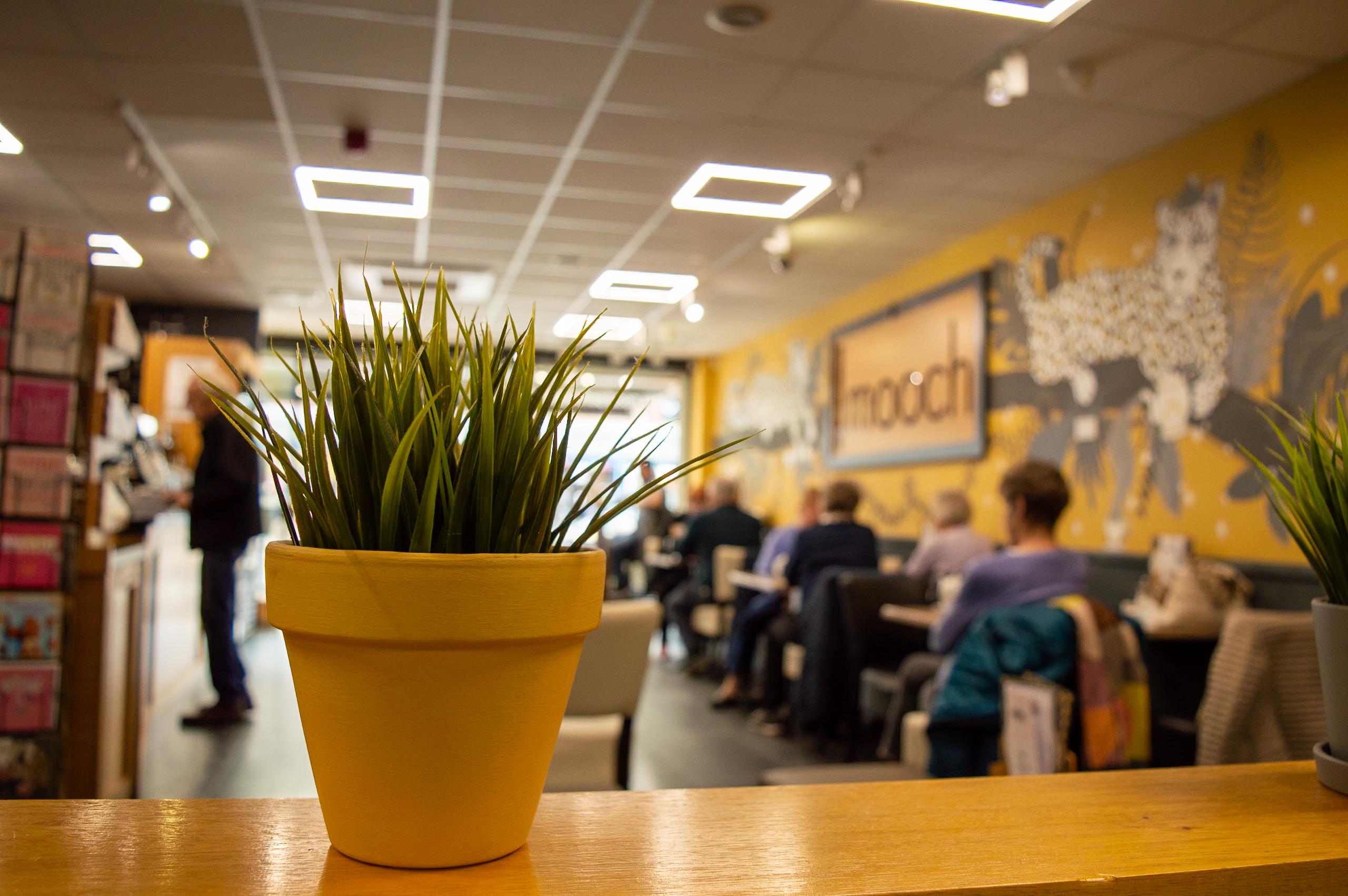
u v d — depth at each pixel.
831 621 4.37
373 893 0.48
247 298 8.02
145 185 5.24
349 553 0.49
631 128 4.27
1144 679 2.06
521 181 5.01
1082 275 4.84
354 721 0.50
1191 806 0.69
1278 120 3.75
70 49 3.59
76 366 3.02
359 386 0.54
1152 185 4.40
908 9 3.19
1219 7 3.13
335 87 3.89
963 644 2.02
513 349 0.57
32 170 5.00
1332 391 3.46
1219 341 3.99
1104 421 4.65
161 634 4.57
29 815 0.60
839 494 5.09
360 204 5.48
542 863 0.53
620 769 2.23
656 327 9.09
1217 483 3.97
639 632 2.19
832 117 4.10
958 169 4.69
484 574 0.49
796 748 4.52
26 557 2.95
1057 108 3.96
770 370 9.13
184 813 0.61
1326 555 0.77
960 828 0.62
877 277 6.95
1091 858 0.56
